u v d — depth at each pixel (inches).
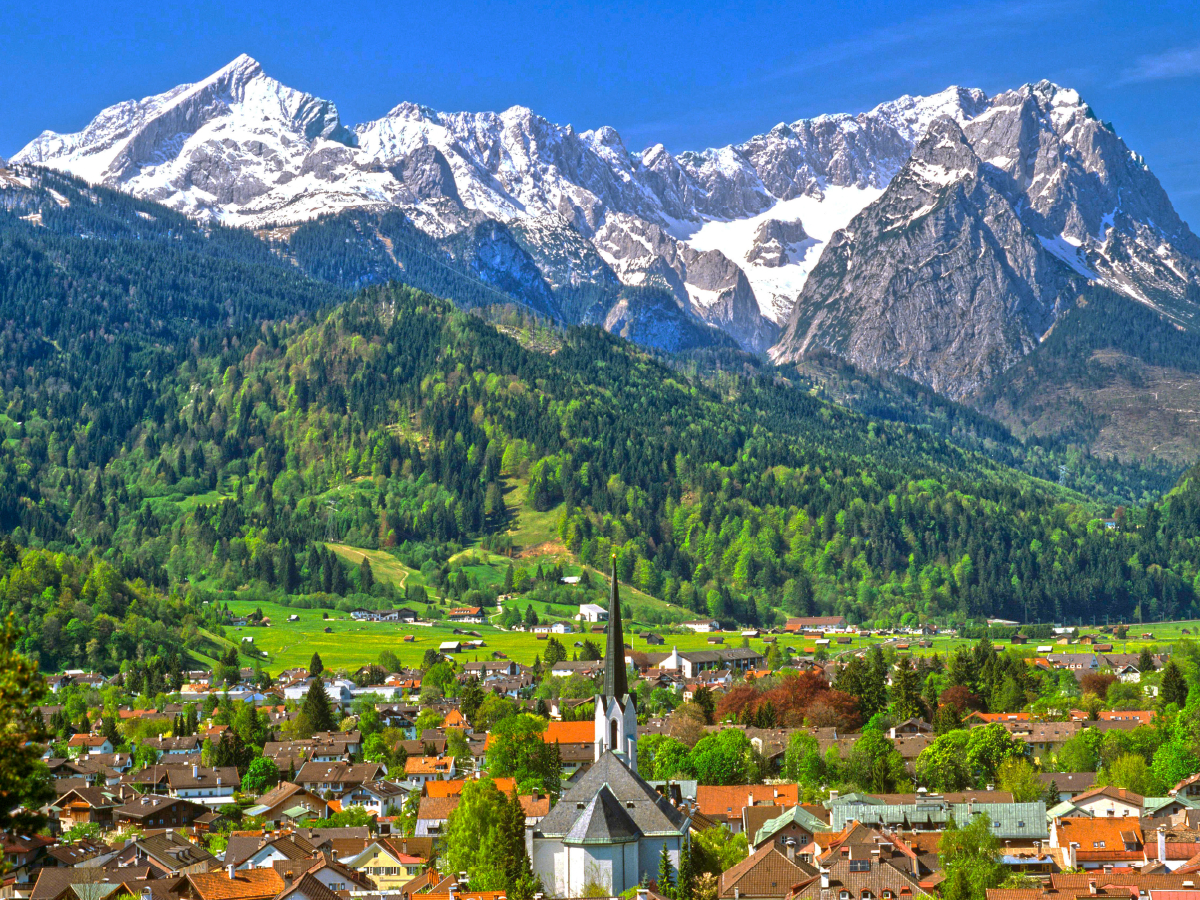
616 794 6077.8
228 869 6245.1
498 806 6806.1
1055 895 5561.0
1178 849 6545.3
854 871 5895.7
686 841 6023.6
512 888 5876.0
